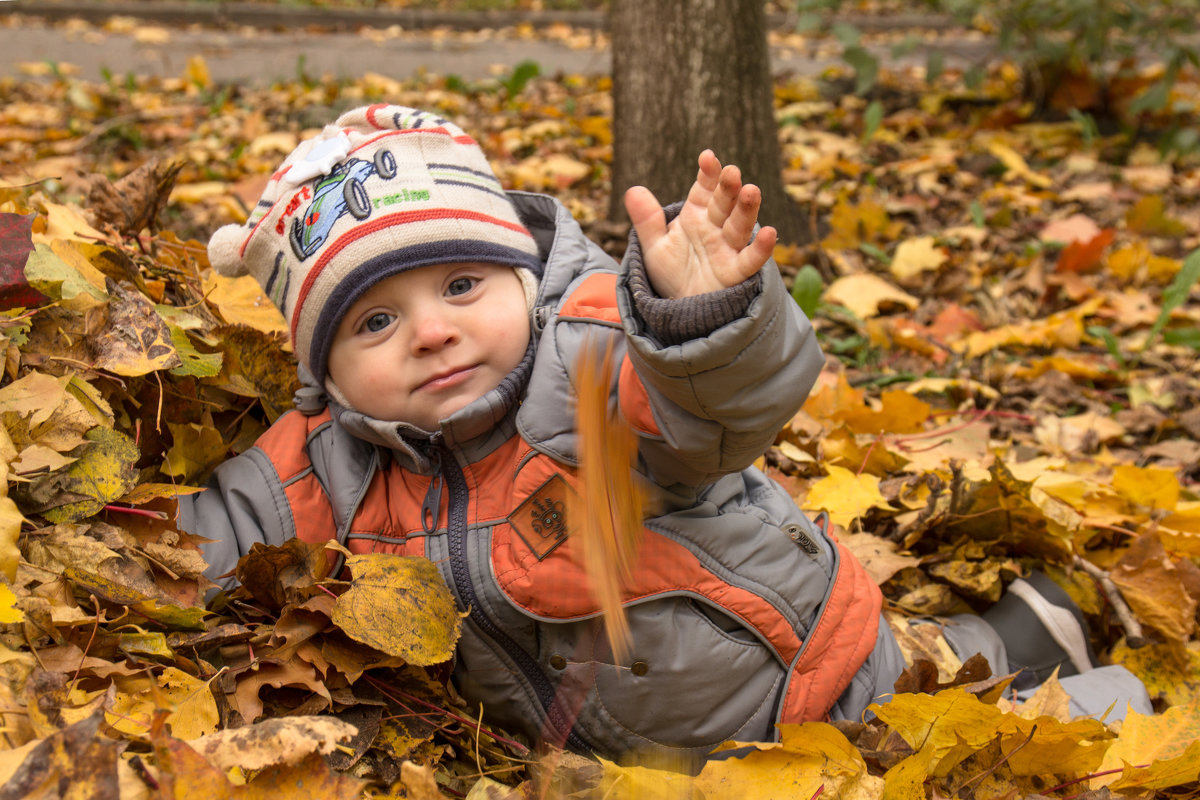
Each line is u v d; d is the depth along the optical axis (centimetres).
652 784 117
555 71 702
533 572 128
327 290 129
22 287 129
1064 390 262
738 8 330
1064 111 531
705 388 111
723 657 132
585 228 326
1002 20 501
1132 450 239
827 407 226
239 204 336
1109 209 403
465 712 138
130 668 111
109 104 546
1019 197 404
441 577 128
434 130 136
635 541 119
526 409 130
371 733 120
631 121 338
